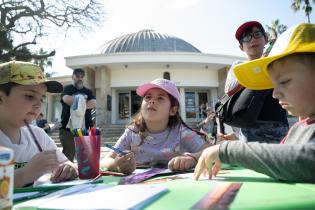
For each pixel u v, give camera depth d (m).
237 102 2.77
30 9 17.97
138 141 2.43
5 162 0.75
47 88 2.22
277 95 1.22
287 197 0.75
